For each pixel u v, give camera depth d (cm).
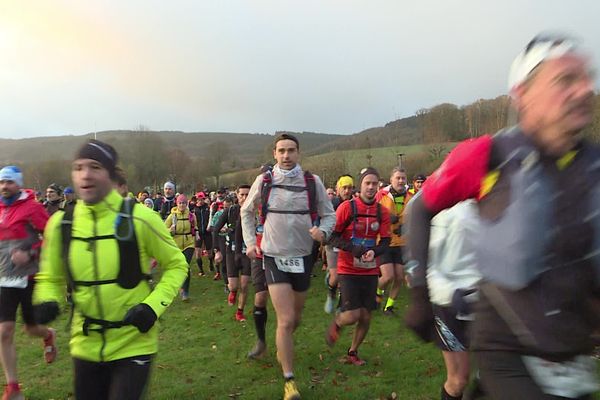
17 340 724
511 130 181
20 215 469
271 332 707
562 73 164
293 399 438
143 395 273
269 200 464
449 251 239
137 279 279
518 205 167
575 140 171
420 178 931
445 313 309
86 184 273
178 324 792
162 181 4741
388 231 534
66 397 498
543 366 171
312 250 476
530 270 165
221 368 564
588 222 164
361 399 464
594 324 173
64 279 295
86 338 278
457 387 334
